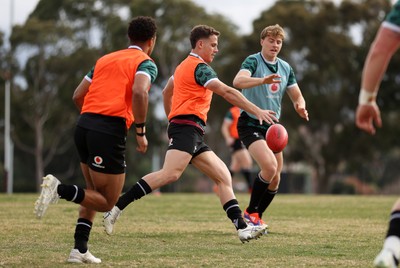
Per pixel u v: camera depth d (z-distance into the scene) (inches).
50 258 926.4
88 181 916.0
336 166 6378.0
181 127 1072.2
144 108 850.8
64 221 1397.6
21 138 6904.5
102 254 973.2
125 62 872.9
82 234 895.1
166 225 1373.0
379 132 6230.3
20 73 6791.3
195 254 979.3
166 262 903.1
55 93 6752.0
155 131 6801.2
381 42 629.0
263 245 1083.9
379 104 6314.0
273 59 1284.4
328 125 6309.1
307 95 6225.4
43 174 7066.9
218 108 6486.2
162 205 1957.4
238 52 6496.1
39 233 1198.3
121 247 1051.3
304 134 6461.6
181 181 6752.0
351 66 6245.1
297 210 1825.8
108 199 882.8
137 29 900.6
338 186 6633.9
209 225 1379.2
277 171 1289.4
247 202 2151.8
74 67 6668.3
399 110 6343.5
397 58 6087.6
